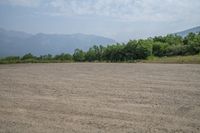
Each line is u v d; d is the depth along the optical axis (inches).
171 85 454.3
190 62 921.5
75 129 236.7
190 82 481.1
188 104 320.8
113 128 238.2
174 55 1252.5
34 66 943.7
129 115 277.7
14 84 496.7
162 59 1096.2
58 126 245.3
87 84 484.4
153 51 1318.9
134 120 260.7
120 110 297.9
